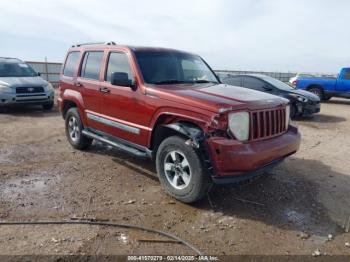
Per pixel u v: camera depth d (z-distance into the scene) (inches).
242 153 147.4
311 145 297.1
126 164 229.5
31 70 495.5
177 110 166.2
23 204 165.2
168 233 140.6
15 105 434.3
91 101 229.8
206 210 163.2
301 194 184.2
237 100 158.9
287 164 237.1
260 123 160.9
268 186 194.2
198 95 165.5
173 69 207.3
